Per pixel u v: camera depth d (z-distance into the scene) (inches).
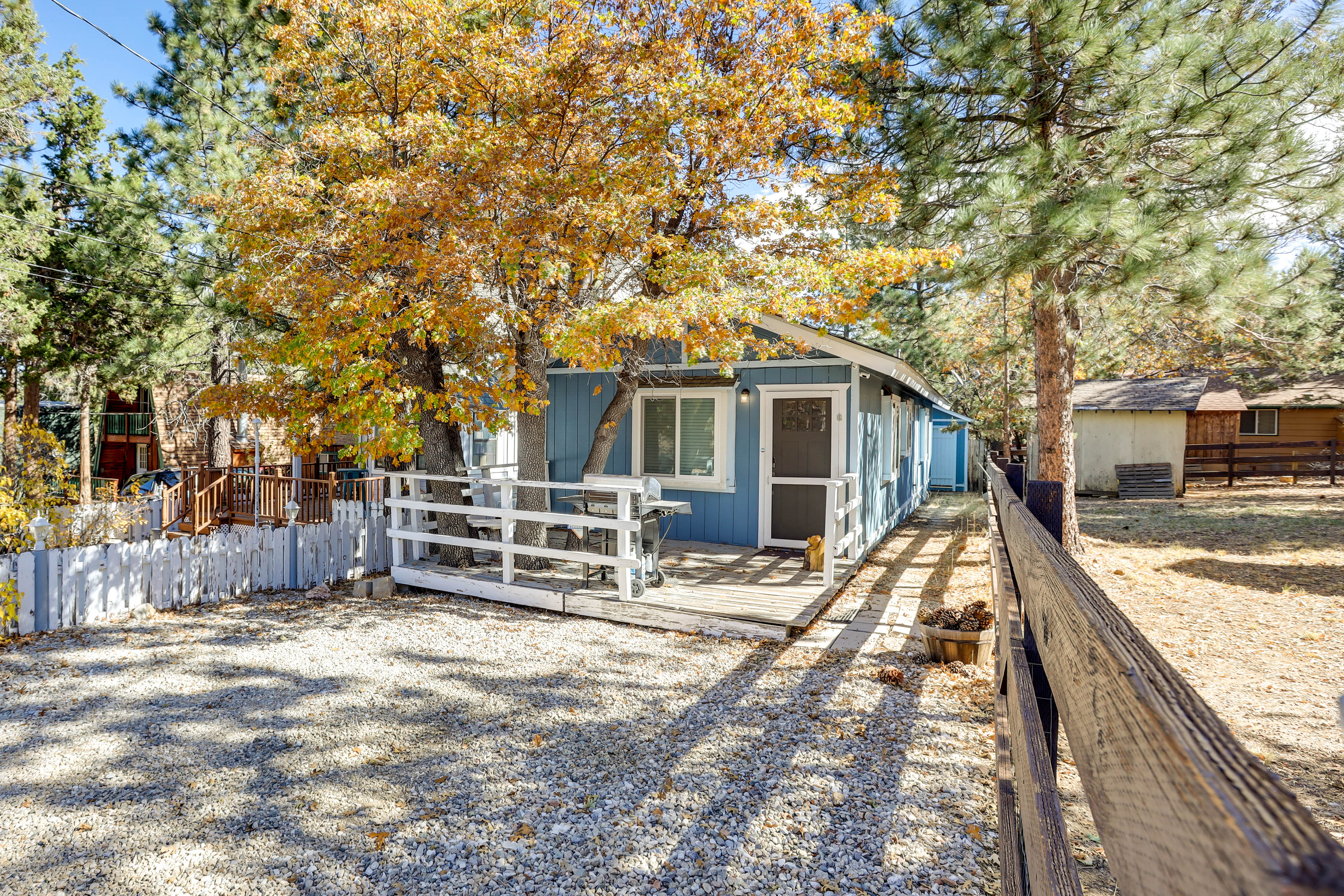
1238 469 901.8
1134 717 26.4
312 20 309.3
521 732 196.4
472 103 313.1
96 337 724.0
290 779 170.9
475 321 281.7
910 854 138.5
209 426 760.3
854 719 202.8
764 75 312.0
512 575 335.9
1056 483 115.6
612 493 359.3
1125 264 289.0
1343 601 321.7
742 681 235.1
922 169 355.6
